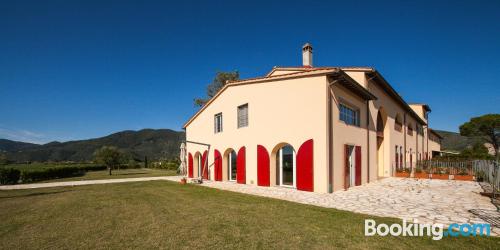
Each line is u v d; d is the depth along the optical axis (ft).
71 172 102.42
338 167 42.06
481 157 110.93
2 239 19.45
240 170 53.01
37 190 50.49
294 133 43.50
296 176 42.80
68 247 17.65
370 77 54.60
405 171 67.51
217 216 25.05
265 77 48.32
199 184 54.49
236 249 16.75
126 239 18.98
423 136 117.08
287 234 19.49
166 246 17.44
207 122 67.10
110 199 36.37
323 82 40.34
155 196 38.50
